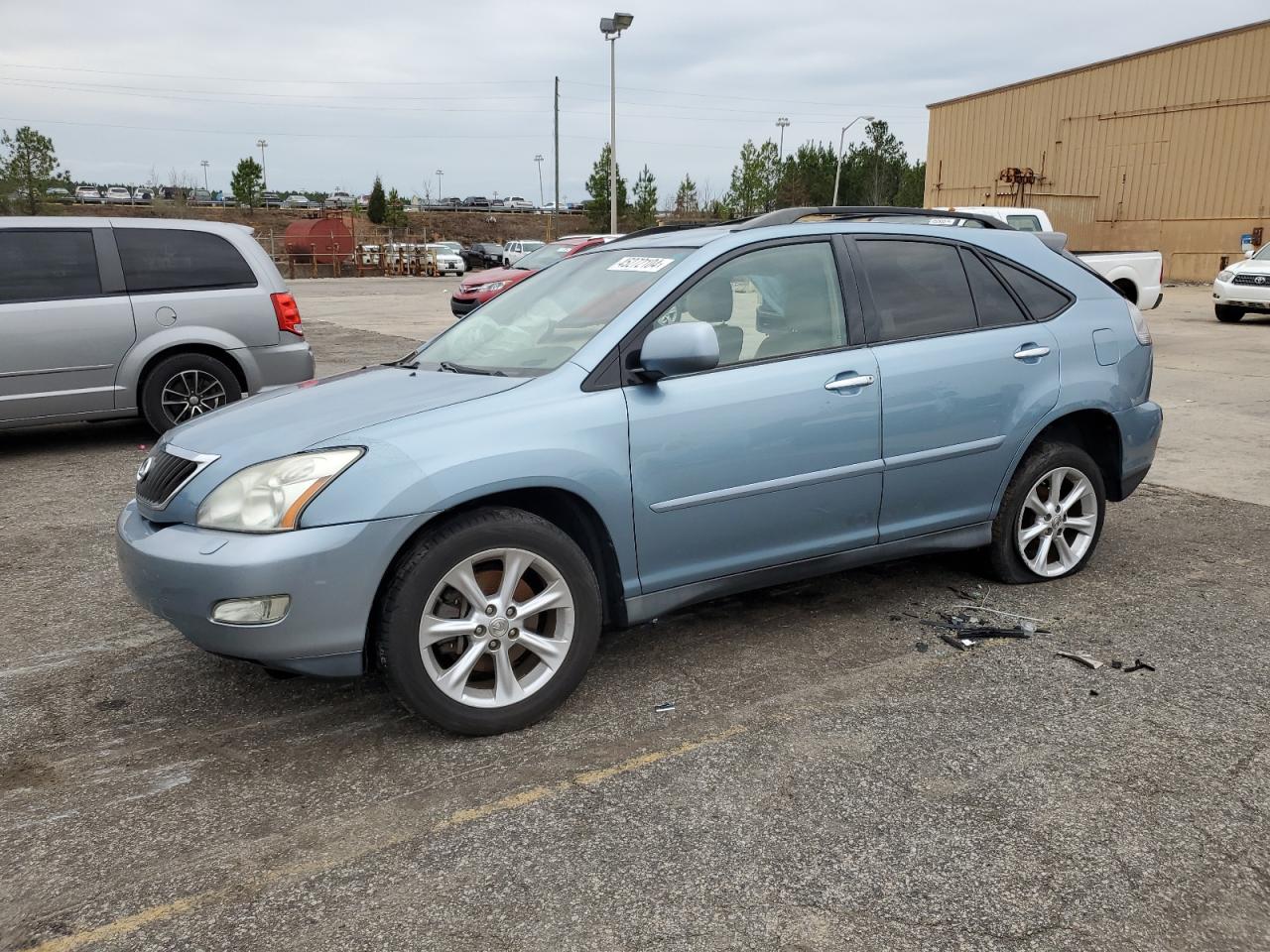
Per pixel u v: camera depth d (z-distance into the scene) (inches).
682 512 138.4
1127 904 94.2
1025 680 142.6
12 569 198.4
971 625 163.0
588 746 126.0
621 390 134.6
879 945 89.1
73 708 138.6
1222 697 136.9
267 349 316.5
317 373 453.4
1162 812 109.2
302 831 108.2
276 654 117.4
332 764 122.6
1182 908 93.7
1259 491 251.9
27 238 284.8
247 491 119.5
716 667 148.8
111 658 155.6
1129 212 1182.9
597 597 133.5
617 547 134.6
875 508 156.8
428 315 805.2
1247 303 659.4
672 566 140.9
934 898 95.4
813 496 149.3
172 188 2992.1
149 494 131.4
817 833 106.1
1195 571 190.1
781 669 147.6
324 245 1721.2
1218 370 460.8
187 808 113.0
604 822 108.9
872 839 105.0
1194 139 1106.1
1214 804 110.6
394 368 160.9
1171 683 141.3
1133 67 1154.7
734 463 141.0
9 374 280.2
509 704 128.3
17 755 125.6
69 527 227.1
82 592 185.3
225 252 312.7
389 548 118.4
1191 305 852.0
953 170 1407.5
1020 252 177.2
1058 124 1250.6
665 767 120.3
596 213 1977.1
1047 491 179.8
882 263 160.9
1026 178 1270.9
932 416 158.2
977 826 107.0
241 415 139.8
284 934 91.8
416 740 128.3
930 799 112.3
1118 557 198.8
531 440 126.3
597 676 146.8
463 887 98.3
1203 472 272.1
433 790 116.0
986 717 131.6
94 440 325.4
